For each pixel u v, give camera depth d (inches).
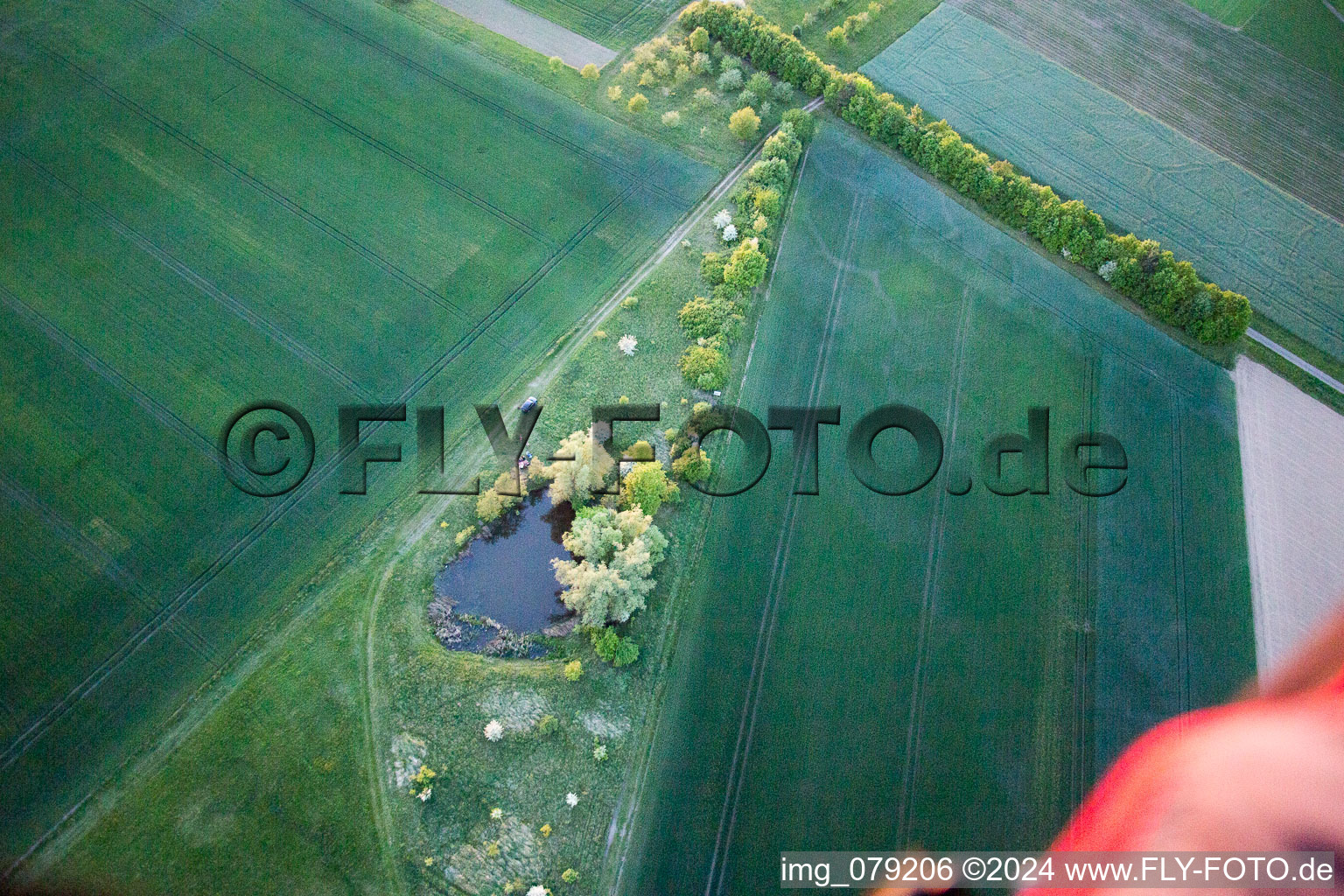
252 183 4741.6
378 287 4414.4
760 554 3713.1
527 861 3041.3
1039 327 4404.5
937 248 4662.9
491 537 3725.4
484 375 4160.9
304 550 3644.2
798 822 3157.0
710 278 4443.9
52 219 4564.5
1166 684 3472.0
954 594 3644.2
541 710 3319.4
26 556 3604.8
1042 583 3678.6
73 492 3767.2
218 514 3718.0
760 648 3499.0
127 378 4087.1
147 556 3617.1
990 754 3304.6
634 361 4210.1
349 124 5007.4
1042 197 4640.8
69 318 4249.5
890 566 3703.3
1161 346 4365.2
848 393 4173.2
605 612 3405.5
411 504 3767.2
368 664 3385.8
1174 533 3818.9
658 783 3211.1
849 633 3543.3
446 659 3412.9
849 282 4532.5
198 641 3425.2
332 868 3004.4
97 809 3085.6
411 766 3189.0
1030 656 3508.9
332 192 4734.3
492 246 4581.7
